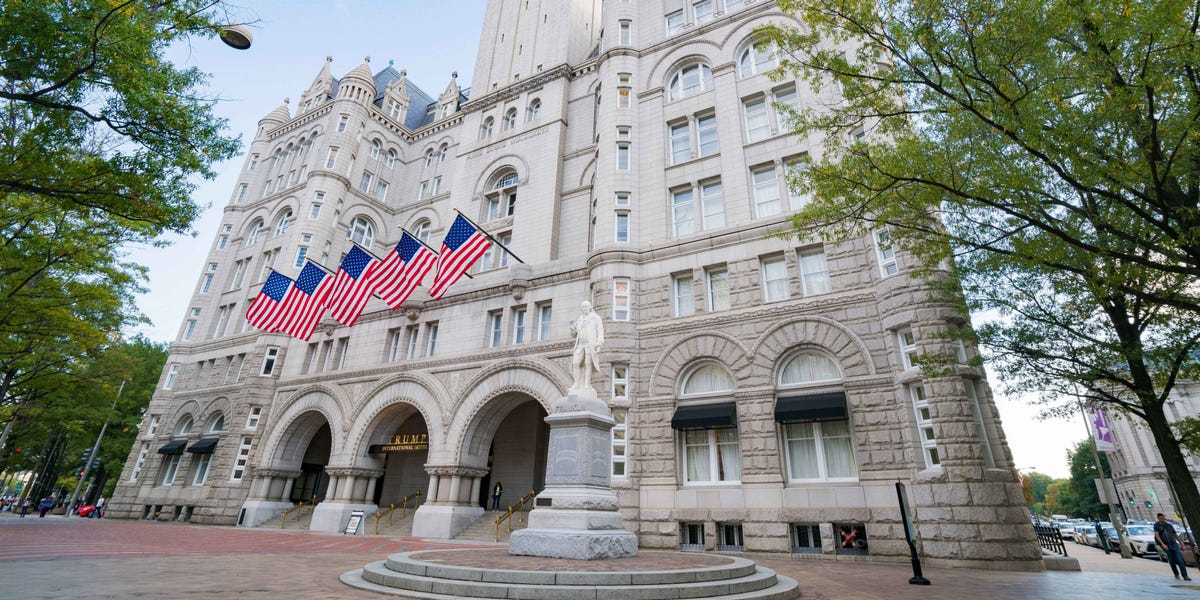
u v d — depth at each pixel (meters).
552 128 35.06
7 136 11.30
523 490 27.72
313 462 36.06
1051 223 10.42
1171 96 8.72
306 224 40.19
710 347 21.06
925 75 10.46
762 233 22.00
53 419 35.28
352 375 30.47
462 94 54.47
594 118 34.91
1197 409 43.59
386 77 55.31
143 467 37.31
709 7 29.52
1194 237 8.45
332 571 11.17
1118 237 9.80
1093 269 10.07
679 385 21.39
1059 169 9.18
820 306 19.81
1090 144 8.95
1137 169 8.73
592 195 32.31
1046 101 9.19
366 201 44.03
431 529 23.77
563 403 13.46
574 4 41.56
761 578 9.71
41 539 16.89
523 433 29.03
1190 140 8.56
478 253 24.25
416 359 28.73
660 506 19.67
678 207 25.30
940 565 15.26
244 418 33.31
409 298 30.33
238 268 44.41
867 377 18.28
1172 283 10.73
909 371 17.33
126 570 9.99
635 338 22.53
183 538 19.55
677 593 8.40
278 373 34.81
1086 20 8.64
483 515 25.30
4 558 11.31
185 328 42.56
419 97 57.81
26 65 9.95
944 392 16.39
